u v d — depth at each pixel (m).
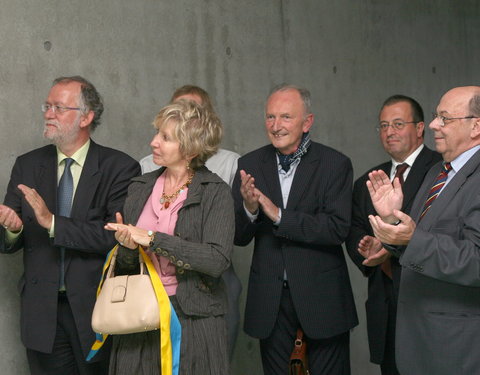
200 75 4.31
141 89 4.02
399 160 3.75
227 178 3.59
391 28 5.79
